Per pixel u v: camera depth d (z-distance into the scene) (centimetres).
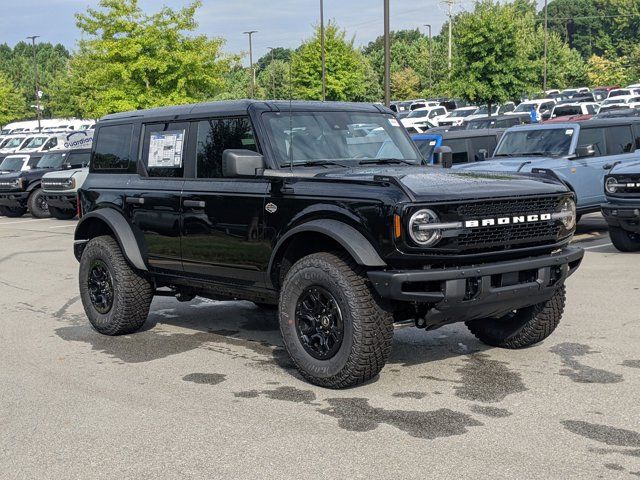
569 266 626
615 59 8712
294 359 598
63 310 932
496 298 562
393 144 703
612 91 4919
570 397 551
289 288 593
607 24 10188
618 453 449
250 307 915
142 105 3109
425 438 480
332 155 658
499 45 3691
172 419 530
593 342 699
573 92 5588
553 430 488
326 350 578
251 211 632
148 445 484
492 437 479
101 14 3120
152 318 865
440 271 535
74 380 630
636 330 738
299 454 461
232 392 586
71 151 2412
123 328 771
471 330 698
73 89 5162
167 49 3147
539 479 416
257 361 675
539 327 654
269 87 6053
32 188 2388
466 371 622
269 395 576
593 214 1791
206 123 692
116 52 3086
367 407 542
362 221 549
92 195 799
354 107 704
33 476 444
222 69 3250
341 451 463
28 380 634
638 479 414
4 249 1582
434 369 630
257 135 642
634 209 1144
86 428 518
